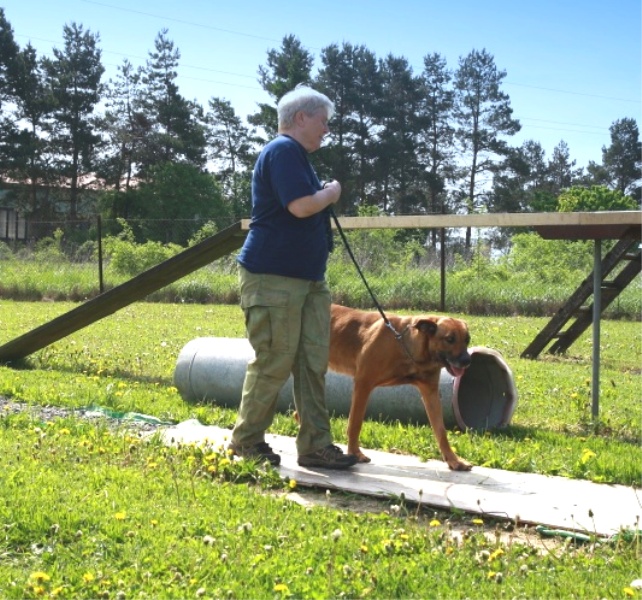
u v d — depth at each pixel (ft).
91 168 186.39
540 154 237.04
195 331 47.50
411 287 68.39
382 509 15.97
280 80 184.34
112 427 21.97
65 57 187.21
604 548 13.55
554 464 18.86
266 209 18.11
